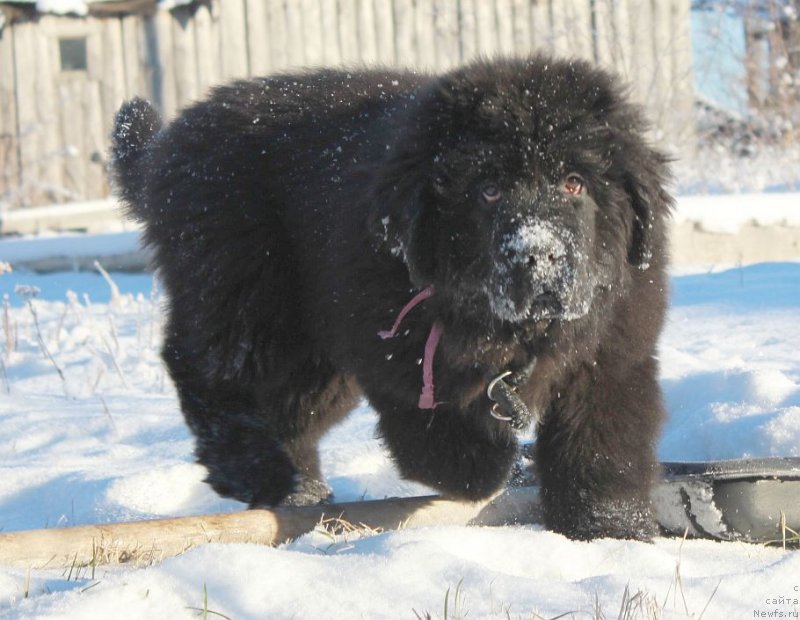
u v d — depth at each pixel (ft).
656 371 17.89
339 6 74.38
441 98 16.61
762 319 33.76
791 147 68.85
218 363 20.07
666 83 73.00
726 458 21.03
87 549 15.56
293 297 20.16
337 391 21.25
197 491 21.39
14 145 74.18
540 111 15.99
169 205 20.79
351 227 17.93
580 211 16.01
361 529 16.92
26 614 11.91
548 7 74.84
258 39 73.87
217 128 20.92
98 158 74.74
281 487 19.61
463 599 12.87
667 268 18.08
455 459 17.88
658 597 13.17
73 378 32.24
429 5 74.90
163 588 12.96
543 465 17.63
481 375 17.39
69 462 23.56
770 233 46.78
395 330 17.26
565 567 14.73
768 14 76.89
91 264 51.11
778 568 13.85
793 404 22.74
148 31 73.87
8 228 64.49
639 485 17.22
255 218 20.07
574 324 16.74
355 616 12.44
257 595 12.88
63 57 74.38
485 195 16.03
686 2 73.77
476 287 16.28
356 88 20.74
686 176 61.82
